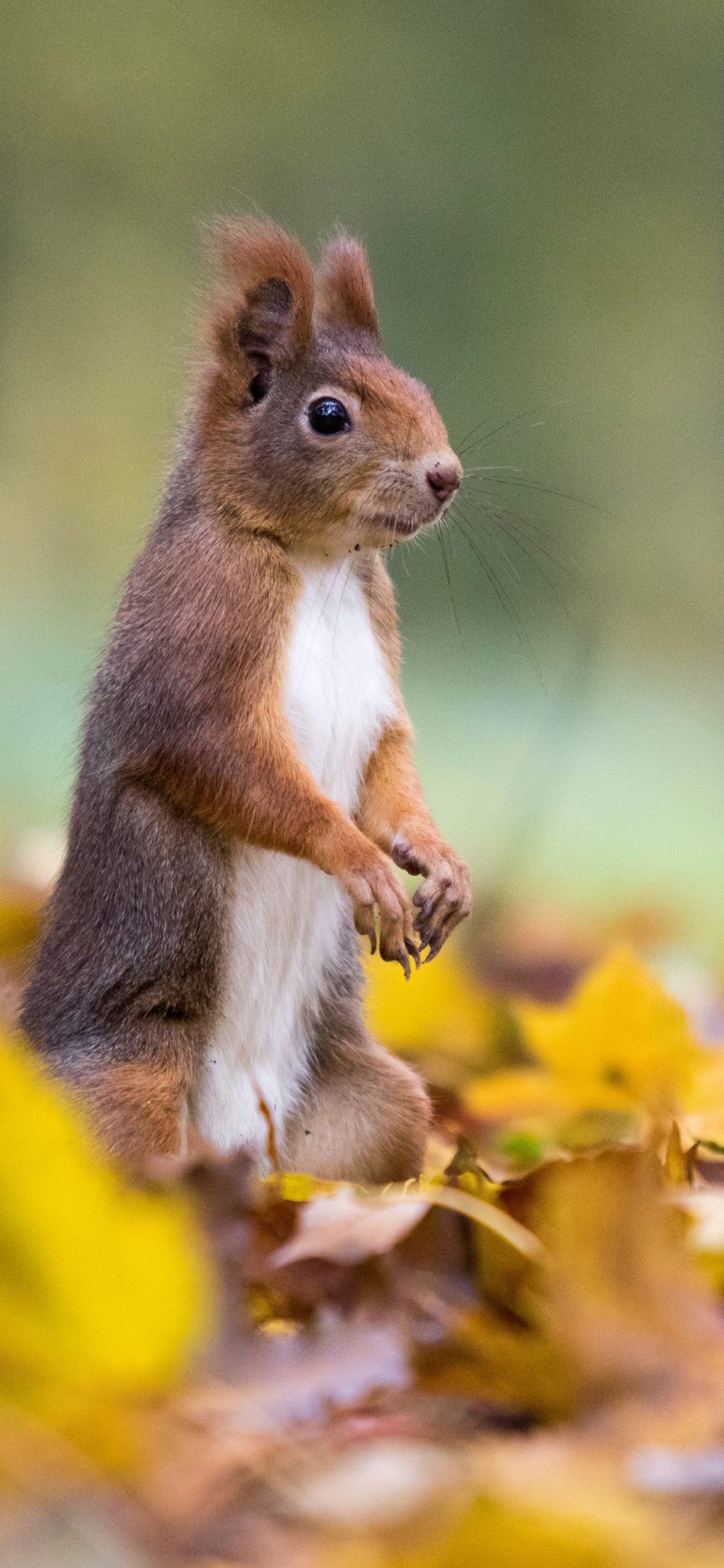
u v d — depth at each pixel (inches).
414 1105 127.1
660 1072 127.0
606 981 127.1
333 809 125.9
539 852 172.2
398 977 131.7
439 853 126.8
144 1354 118.4
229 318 126.9
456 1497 109.2
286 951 126.8
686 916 145.9
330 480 126.5
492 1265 120.1
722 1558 102.7
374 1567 101.8
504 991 138.7
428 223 356.8
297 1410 118.8
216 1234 120.6
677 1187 122.6
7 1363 118.3
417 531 127.0
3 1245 118.3
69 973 126.4
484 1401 119.0
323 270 128.4
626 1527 103.0
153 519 127.8
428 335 354.6
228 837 126.3
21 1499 111.4
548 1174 121.0
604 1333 118.9
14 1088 118.4
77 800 127.0
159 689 126.0
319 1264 120.3
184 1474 116.3
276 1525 110.9
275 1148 126.3
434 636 326.6
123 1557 106.6
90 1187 118.4
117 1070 125.8
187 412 127.6
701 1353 118.8
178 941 126.1
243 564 126.3
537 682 295.3
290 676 126.4
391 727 127.6
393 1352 119.3
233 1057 126.6
